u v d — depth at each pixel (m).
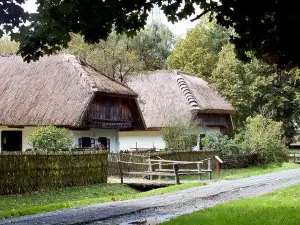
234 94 50.91
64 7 7.70
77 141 30.03
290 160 44.59
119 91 31.12
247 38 8.14
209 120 43.34
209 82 53.62
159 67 58.00
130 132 42.34
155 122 40.34
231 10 7.96
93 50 38.12
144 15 8.71
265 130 37.75
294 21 7.28
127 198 16.84
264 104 51.44
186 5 8.91
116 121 32.50
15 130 30.67
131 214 13.05
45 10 7.94
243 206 13.36
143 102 40.91
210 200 15.94
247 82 51.56
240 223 10.41
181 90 42.16
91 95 28.92
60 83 30.59
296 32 7.37
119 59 38.16
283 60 7.95
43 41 8.41
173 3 8.88
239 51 8.52
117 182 23.48
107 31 8.50
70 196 19.20
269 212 12.06
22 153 19.02
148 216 12.66
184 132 36.88
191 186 20.36
